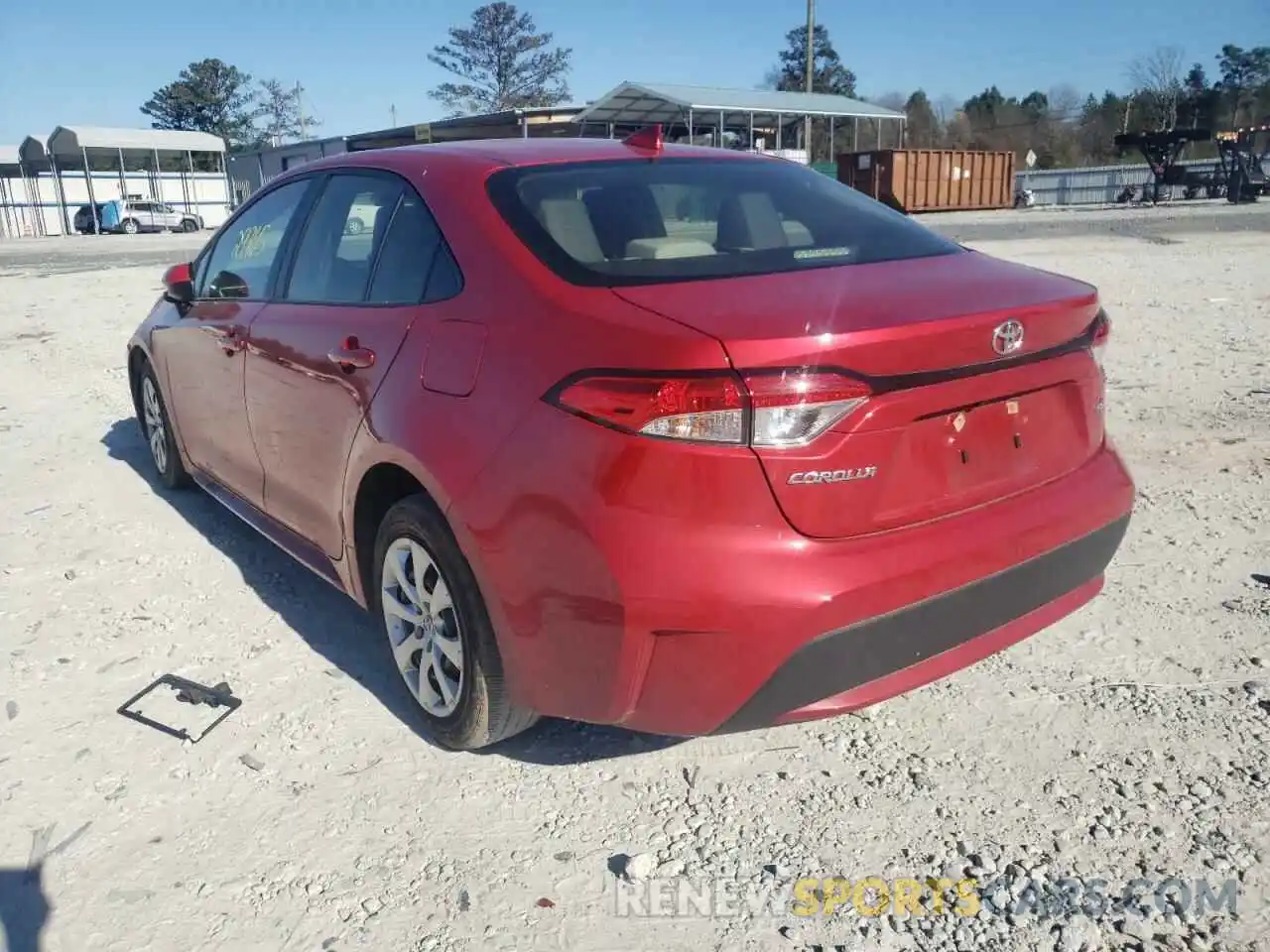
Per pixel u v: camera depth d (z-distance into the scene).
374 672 3.76
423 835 2.88
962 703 3.41
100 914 2.63
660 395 2.43
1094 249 17.98
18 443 6.82
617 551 2.50
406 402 3.10
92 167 55.16
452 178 3.40
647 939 2.49
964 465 2.76
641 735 3.32
